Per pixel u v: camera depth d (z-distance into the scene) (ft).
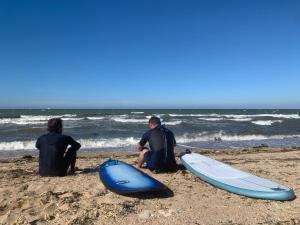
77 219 14.98
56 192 19.12
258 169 26.45
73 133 79.66
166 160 23.70
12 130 83.46
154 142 23.76
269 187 18.72
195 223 14.85
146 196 18.30
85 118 144.05
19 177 24.39
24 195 18.79
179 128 95.55
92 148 54.44
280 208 16.75
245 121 134.51
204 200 17.87
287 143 63.93
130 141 61.77
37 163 35.50
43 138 23.85
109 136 72.79
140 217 15.42
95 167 29.55
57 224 14.62
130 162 31.19
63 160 23.81
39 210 16.33
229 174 21.70
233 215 15.85
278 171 25.72
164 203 17.24
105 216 15.44
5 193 19.25
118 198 17.78
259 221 15.20
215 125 111.04
